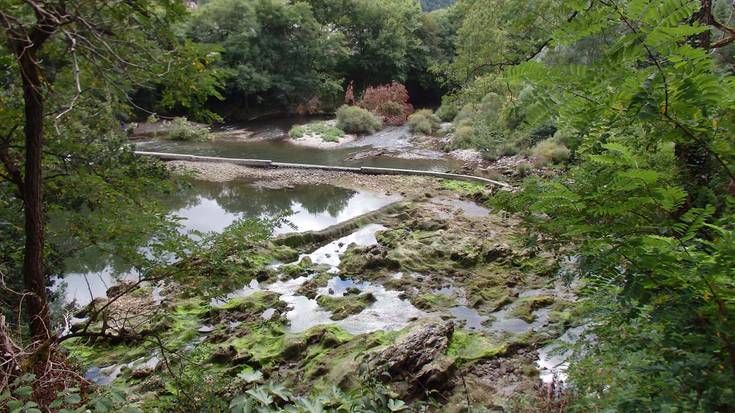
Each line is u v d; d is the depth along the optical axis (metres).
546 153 17.95
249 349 7.77
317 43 30.19
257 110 31.02
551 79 2.00
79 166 5.07
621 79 1.88
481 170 18.88
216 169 19.50
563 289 9.57
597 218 2.21
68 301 8.79
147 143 22.45
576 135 2.46
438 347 7.21
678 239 1.86
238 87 27.59
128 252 4.82
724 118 1.90
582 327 8.17
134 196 5.33
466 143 22.48
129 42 3.71
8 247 5.05
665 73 1.80
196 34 26.12
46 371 2.37
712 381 1.71
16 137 4.79
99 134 5.17
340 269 10.92
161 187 5.61
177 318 8.51
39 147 3.99
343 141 25.42
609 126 2.17
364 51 35.44
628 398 2.04
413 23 35.94
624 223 1.99
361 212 15.12
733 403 1.63
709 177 2.27
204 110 4.98
